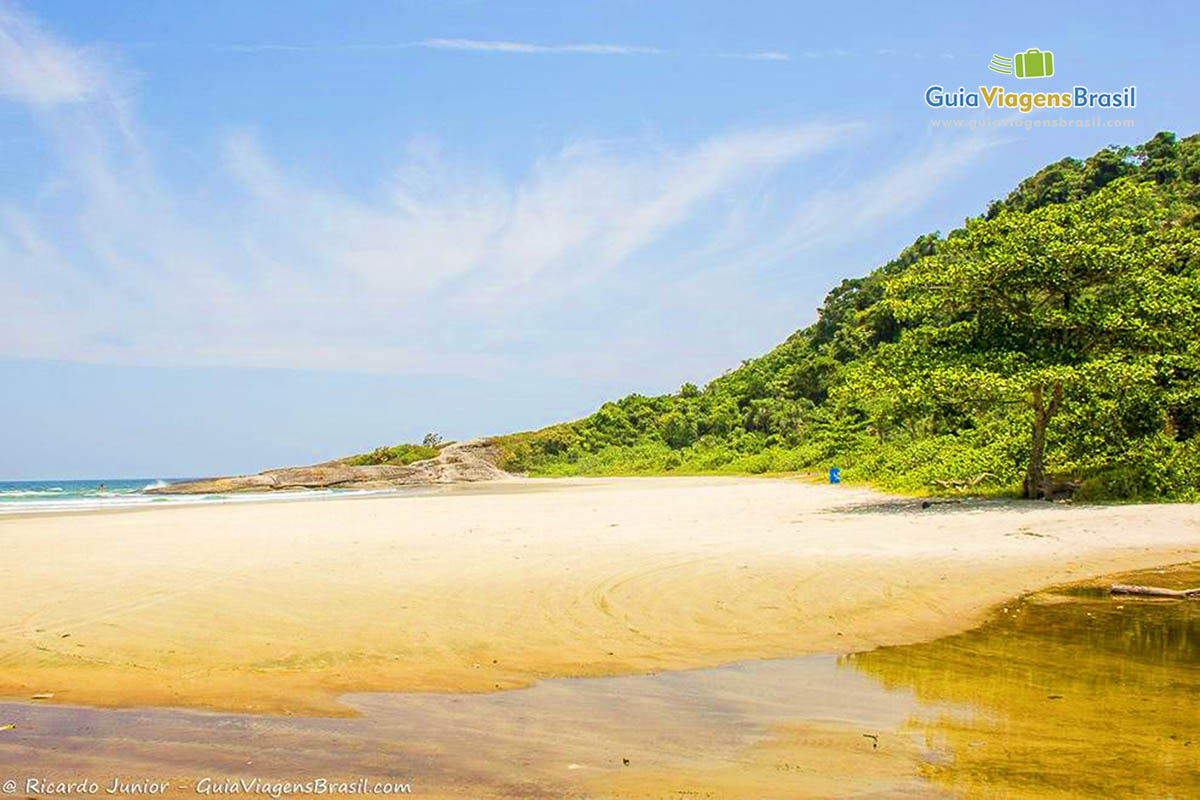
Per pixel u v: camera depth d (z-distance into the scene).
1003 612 9.47
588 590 10.27
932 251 84.12
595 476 71.44
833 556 12.76
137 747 5.31
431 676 7.00
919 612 9.39
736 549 13.50
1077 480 21.44
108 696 6.46
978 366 20.80
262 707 6.18
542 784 4.64
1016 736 5.38
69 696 6.46
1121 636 8.32
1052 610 9.55
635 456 78.31
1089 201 22.14
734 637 8.34
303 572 11.38
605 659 7.56
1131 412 21.50
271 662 7.36
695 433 79.38
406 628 8.48
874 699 6.30
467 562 12.27
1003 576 11.38
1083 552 13.15
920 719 5.78
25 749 5.27
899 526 16.41
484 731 5.61
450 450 81.44
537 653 7.72
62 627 8.38
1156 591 10.30
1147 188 21.59
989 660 7.45
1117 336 20.81
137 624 8.51
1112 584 10.91
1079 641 8.13
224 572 11.36
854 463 39.34
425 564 12.08
